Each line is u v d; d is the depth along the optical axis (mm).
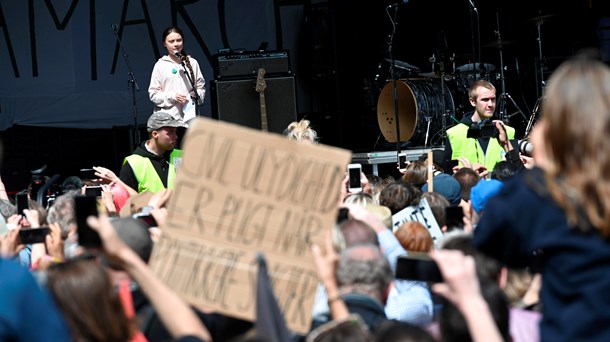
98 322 6340
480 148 20609
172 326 6293
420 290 9039
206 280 6723
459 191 13945
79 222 6516
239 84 24359
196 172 6730
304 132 18125
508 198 6105
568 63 5949
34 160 28266
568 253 5742
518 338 7344
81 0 27641
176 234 6727
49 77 27562
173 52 23578
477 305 5582
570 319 5676
